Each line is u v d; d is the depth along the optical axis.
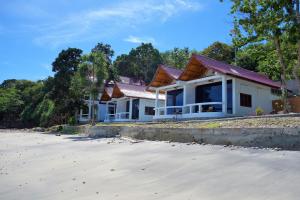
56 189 9.26
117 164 12.05
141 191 8.16
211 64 25.50
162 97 39.75
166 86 30.02
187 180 8.77
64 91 45.28
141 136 19.80
